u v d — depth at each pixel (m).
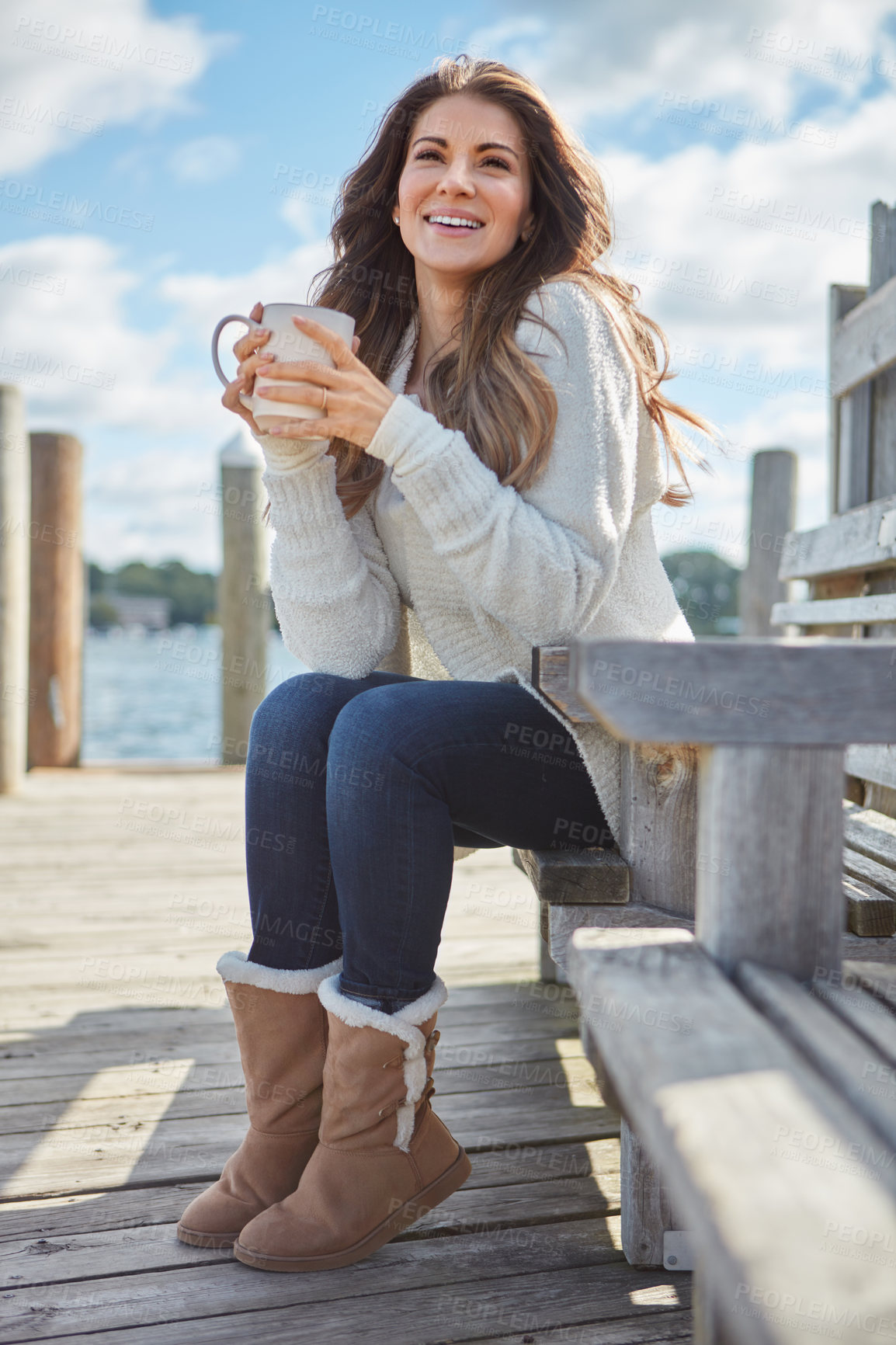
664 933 0.75
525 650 1.26
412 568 1.33
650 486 1.30
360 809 1.06
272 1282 1.09
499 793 1.13
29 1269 1.12
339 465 1.40
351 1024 1.07
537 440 1.16
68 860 3.22
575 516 1.16
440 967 2.29
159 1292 1.07
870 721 0.69
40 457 4.74
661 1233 1.13
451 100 1.36
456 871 3.29
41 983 2.11
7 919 2.58
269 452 1.27
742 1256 0.37
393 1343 0.99
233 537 4.85
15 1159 1.38
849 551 1.84
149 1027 1.88
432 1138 1.15
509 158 1.34
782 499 4.29
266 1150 1.18
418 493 1.13
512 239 1.36
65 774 4.71
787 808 0.69
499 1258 1.15
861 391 2.03
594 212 1.40
